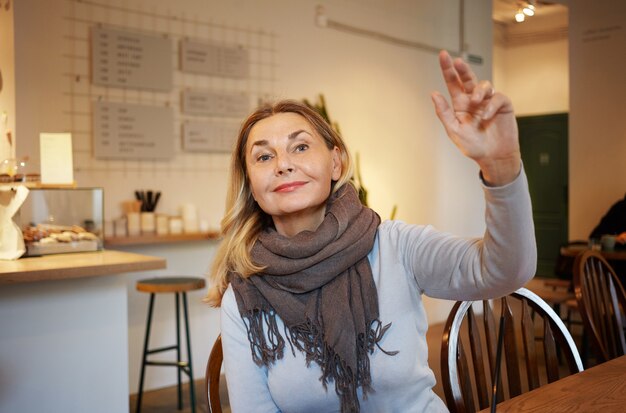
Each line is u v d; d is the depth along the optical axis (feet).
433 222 20.10
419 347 4.27
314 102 16.81
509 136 3.00
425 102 19.88
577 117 21.86
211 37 14.65
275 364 4.34
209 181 14.75
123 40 13.20
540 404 4.29
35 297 8.80
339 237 4.36
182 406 12.26
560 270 16.87
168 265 14.02
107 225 12.96
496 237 3.23
